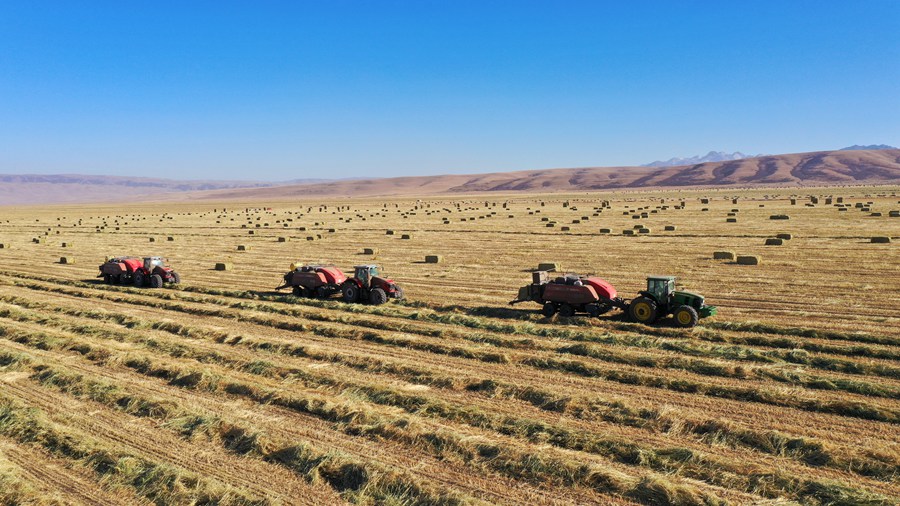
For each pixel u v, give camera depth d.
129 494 10.87
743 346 18.41
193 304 26.92
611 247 44.41
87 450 12.27
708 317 21.97
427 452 12.09
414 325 21.98
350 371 17.16
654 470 11.18
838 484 10.20
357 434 12.97
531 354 18.05
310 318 24.00
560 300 22.72
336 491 10.86
